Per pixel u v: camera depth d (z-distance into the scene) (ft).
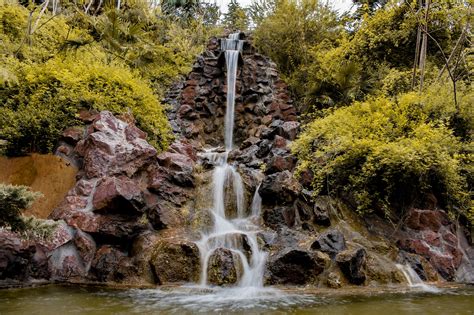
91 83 23.59
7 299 12.46
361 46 33.96
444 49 31.48
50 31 30.76
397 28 32.68
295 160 23.50
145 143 21.33
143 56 31.32
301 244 17.26
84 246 16.35
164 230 18.31
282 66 45.01
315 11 44.21
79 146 20.04
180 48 47.55
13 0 31.27
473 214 20.01
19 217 11.93
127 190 17.62
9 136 19.25
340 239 17.22
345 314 11.35
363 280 15.92
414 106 22.56
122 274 15.65
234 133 37.29
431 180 20.68
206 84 39.68
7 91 21.13
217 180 22.47
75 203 17.30
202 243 17.48
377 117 21.56
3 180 18.76
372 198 20.39
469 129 22.59
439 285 16.44
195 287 15.02
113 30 27.20
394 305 12.59
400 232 19.83
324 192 21.39
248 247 16.87
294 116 37.35
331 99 35.42
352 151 20.29
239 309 11.88
